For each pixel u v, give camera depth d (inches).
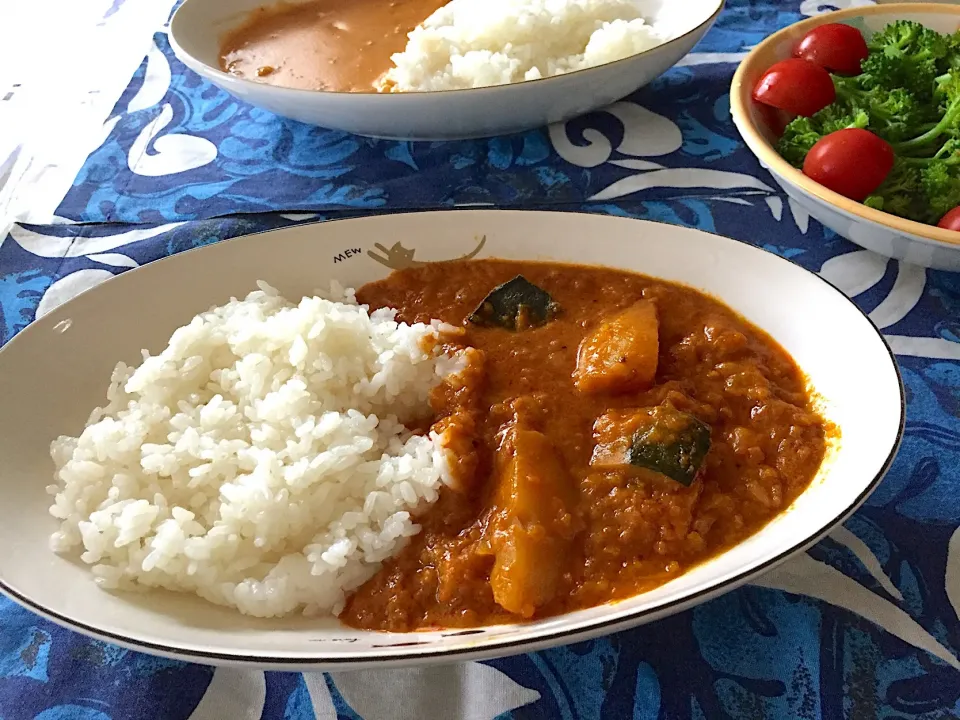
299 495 8.6
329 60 16.2
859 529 8.4
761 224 12.0
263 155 14.2
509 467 8.7
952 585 7.9
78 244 12.5
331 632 7.7
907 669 7.4
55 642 7.9
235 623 7.7
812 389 9.1
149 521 8.2
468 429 9.2
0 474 8.5
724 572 7.1
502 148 13.8
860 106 12.3
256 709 7.4
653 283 10.4
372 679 7.5
